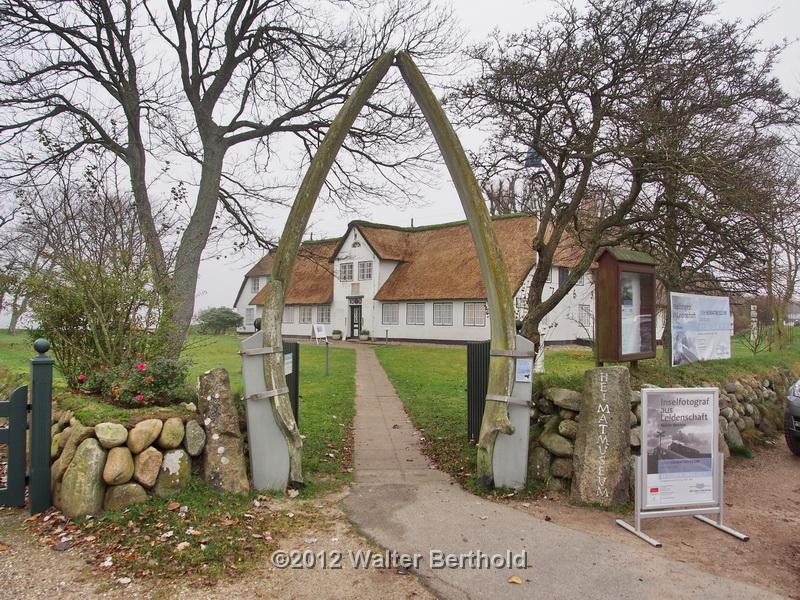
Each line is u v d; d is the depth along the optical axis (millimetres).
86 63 12070
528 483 6312
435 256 37562
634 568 4375
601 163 8664
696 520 5594
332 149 6184
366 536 4887
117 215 7121
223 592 3846
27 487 5828
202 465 5566
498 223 34594
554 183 10461
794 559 4688
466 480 6617
